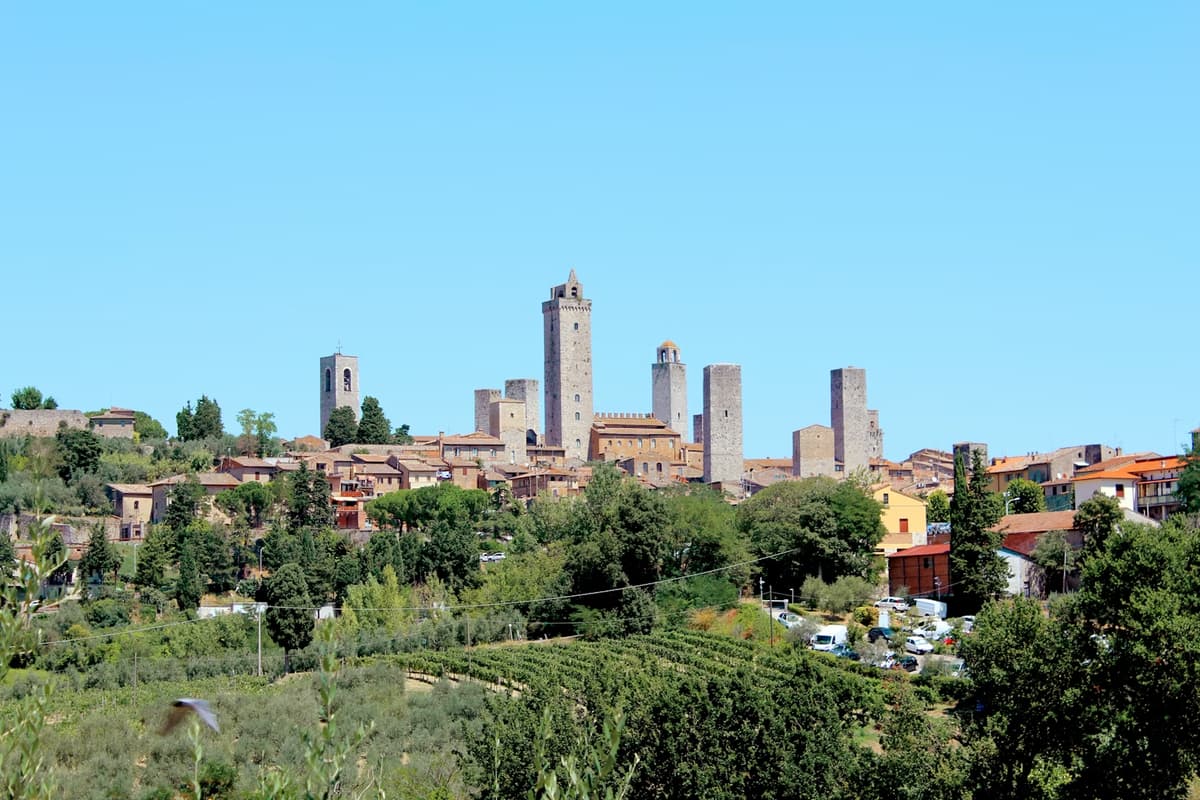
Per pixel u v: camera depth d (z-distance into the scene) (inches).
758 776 3248.0
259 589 6422.2
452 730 4461.1
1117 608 3006.9
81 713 4704.7
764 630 5684.1
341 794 2066.9
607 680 4138.8
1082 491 7086.6
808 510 6648.6
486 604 6569.9
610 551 6323.8
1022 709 2925.7
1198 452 6471.5
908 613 5767.7
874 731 3941.9
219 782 3661.4
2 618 1173.7
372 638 6107.3
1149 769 2805.1
